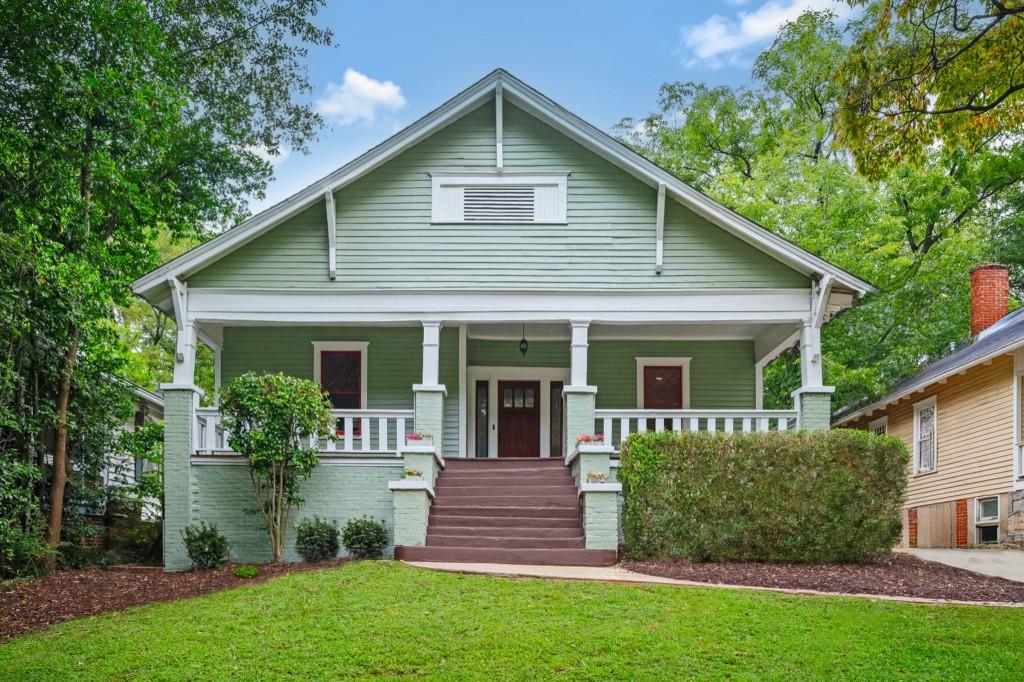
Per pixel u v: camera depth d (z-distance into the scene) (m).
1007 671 9.13
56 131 16.89
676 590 11.88
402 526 14.73
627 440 14.86
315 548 15.31
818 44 33.12
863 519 14.23
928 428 23.27
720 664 9.33
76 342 16.34
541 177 17.53
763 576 13.06
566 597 11.53
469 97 17.31
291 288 17.19
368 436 17.08
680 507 14.38
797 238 27.72
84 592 13.55
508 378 20.80
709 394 20.55
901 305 25.92
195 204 25.39
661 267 17.27
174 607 11.84
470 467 17.66
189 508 16.22
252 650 9.91
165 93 18.41
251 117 27.44
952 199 29.48
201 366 35.06
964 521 20.98
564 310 17.20
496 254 17.34
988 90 12.97
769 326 19.16
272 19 26.72
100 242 18.14
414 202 17.50
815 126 32.75
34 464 16.19
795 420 17.20
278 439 15.21
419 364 19.97
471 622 10.54
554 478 16.84
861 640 9.95
